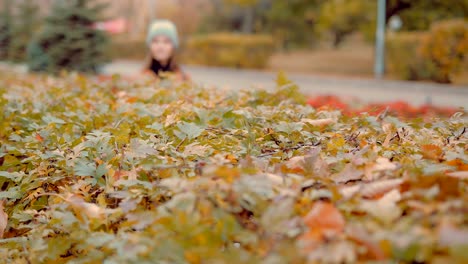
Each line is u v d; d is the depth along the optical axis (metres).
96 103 5.42
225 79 33.25
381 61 36.88
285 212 1.99
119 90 6.66
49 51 27.36
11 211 3.70
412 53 30.34
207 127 3.92
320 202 2.13
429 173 2.44
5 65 35.97
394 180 2.23
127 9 87.19
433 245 1.70
